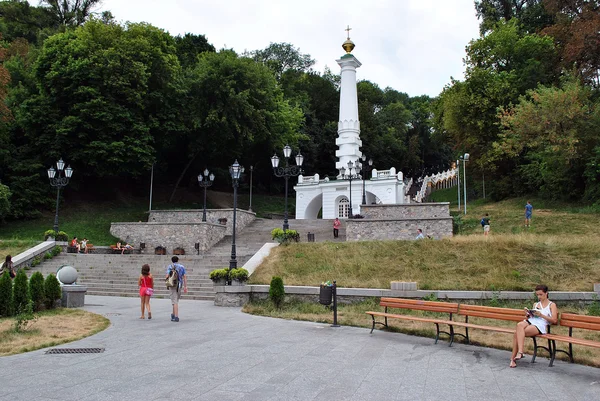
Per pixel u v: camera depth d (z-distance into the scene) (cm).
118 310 1616
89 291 2242
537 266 1800
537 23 5131
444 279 1772
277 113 5003
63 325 1248
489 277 1742
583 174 3456
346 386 697
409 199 5631
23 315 1189
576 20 3897
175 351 940
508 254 1934
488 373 805
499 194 4647
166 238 3359
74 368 798
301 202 4994
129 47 3888
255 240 3453
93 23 4009
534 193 4294
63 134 3694
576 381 760
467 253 2008
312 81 7256
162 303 1858
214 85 4394
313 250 2259
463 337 1142
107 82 3734
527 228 2928
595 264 1762
